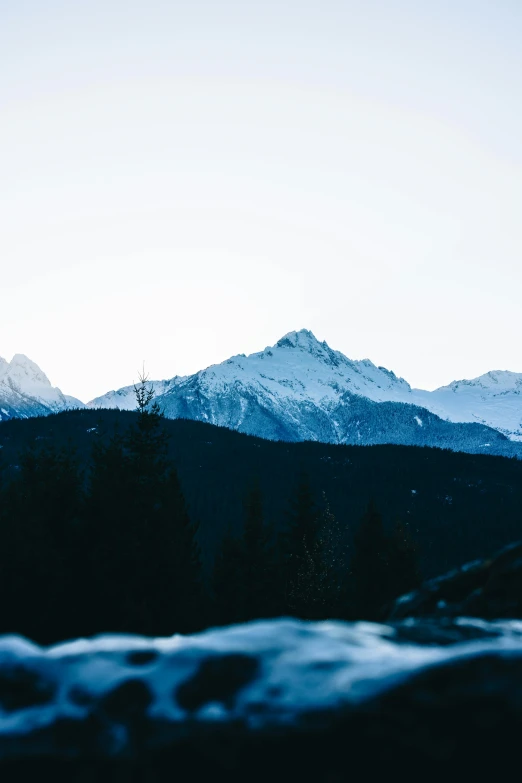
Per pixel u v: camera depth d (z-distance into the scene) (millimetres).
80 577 26359
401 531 53188
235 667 2455
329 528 62781
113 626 25219
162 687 2451
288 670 2426
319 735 2252
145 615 24938
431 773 2152
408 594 4754
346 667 2393
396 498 125938
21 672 2527
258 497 54656
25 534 25000
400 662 2352
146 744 2342
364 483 136250
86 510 31172
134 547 29031
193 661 2490
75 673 2523
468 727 2174
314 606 49031
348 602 53562
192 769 2295
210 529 96312
